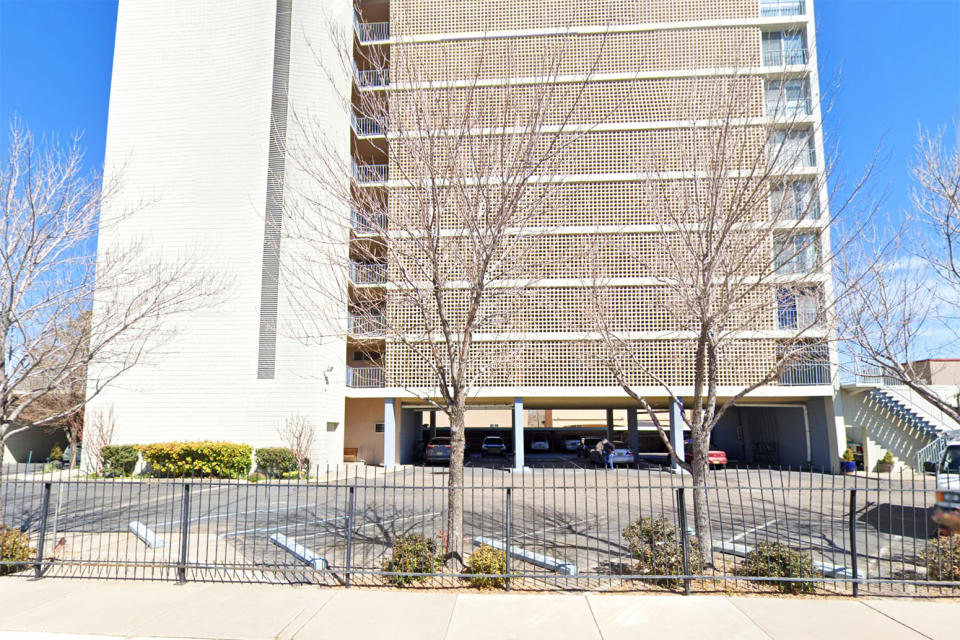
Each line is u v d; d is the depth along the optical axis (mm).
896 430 23625
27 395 9844
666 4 24094
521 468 23859
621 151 23031
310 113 22328
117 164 23969
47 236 9375
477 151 9258
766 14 24891
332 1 24156
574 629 5957
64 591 7230
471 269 9125
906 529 11375
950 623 6102
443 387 8758
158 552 9477
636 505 14914
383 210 10062
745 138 9641
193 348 22953
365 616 6328
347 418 28734
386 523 12023
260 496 16578
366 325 13219
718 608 6559
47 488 8070
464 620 6207
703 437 8664
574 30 22719
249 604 6719
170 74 24797
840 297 9625
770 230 9031
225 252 23312
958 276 10062
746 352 23031
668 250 9734
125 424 22734
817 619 6227
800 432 27391
